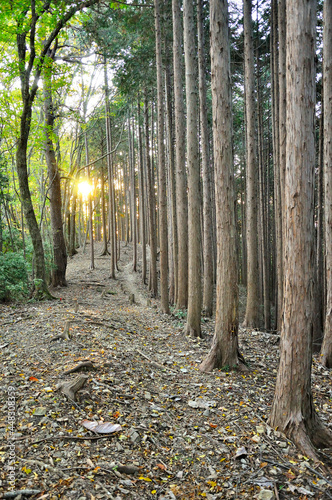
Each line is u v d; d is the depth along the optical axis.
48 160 14.71
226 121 6.18
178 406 4.86
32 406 4.00
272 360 7.31
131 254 28.91
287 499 3.26
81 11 10.65
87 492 2.94
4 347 6.00
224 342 6.48
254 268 11.59
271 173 22.30
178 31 10.52
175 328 9.61
